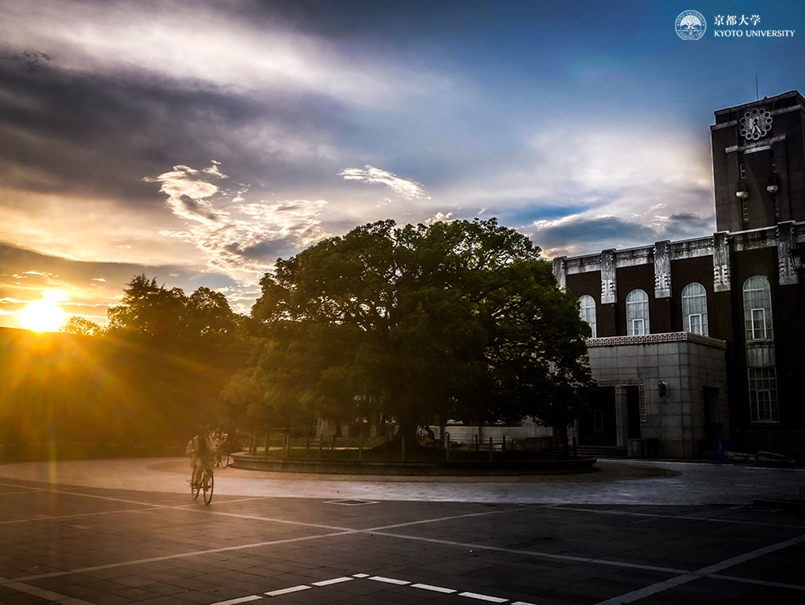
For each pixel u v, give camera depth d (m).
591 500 18.16
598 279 55.94
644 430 43.41
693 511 15.91
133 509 15.49
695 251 51.22
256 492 19.80
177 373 46.91
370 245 29.14
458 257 28.58
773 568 9.27
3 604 7.09
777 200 53.88
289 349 28.38
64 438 44.34
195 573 8.65
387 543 11.10
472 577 8.57
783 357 46.66
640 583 8.30
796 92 54.06
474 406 27.20
